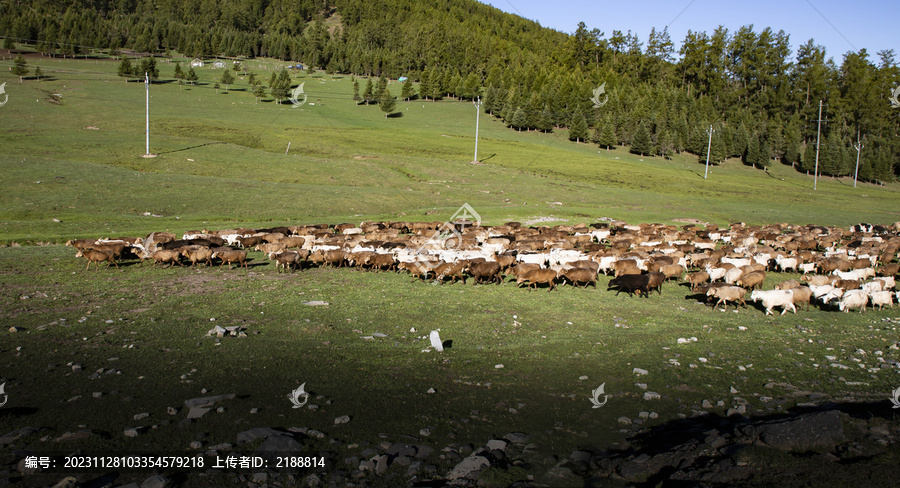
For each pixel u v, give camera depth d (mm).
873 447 6949
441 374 10547
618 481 6715
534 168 83438
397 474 6844
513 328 14094
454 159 86375
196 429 7809
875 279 20094
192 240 24531
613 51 161375
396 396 9367
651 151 114188
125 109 101938
